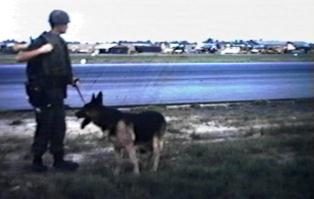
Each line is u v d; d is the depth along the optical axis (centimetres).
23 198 507
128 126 592
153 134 614
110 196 503
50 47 602
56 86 618
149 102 1325
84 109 600
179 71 2208
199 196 503
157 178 558
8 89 1333
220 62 2856
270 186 535
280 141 797
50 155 732
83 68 1997
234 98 1441
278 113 1182
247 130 936
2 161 655
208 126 995
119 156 604
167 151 715
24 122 996
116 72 1973
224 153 711
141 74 1989
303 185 539
